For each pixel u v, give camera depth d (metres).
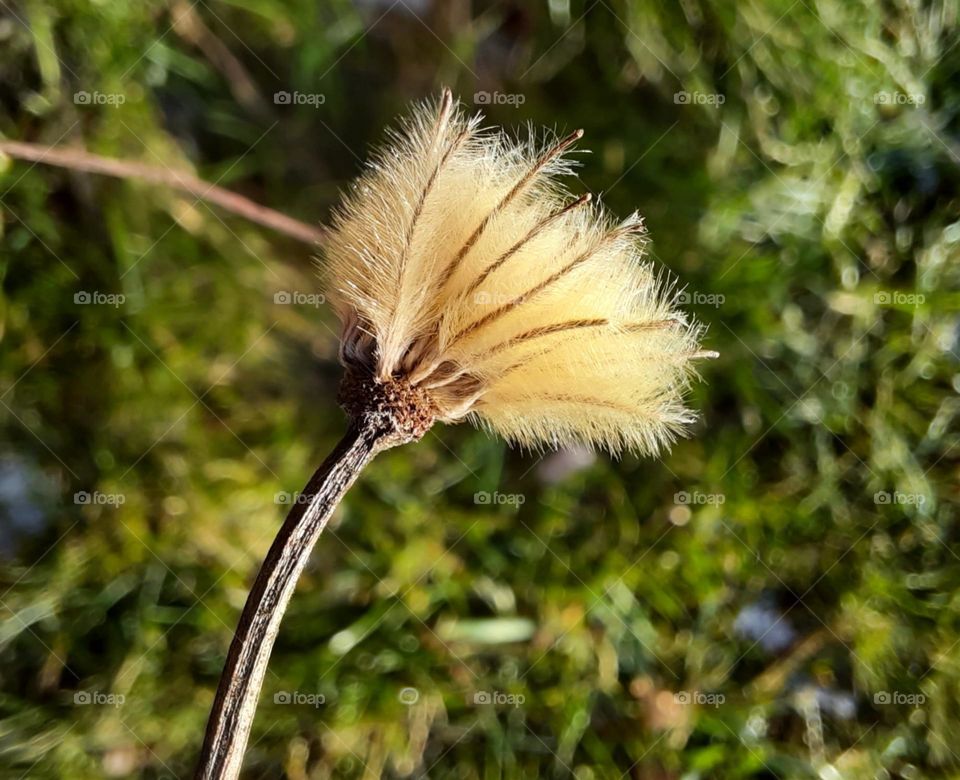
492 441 0.19
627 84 0.19
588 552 0.19
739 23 0.19
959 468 0.19
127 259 0.18
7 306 0.18
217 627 0.18
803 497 0.19
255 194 0.19
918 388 0.19
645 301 0.14
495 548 0.19
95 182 0.18
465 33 0.19
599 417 0.14
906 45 0.19
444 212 0.14
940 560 0.19
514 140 0.19
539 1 0.19
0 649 0.18
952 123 0.19
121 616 0.18
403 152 0.14
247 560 0.19
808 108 0.19
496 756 0.18
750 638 0.19
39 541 0.18
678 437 0.19
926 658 0.18
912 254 0.19
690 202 0.19
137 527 0.18
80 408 0.18
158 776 0.18
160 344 0.19
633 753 0.18
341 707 0.18
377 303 0.14
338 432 0.19
